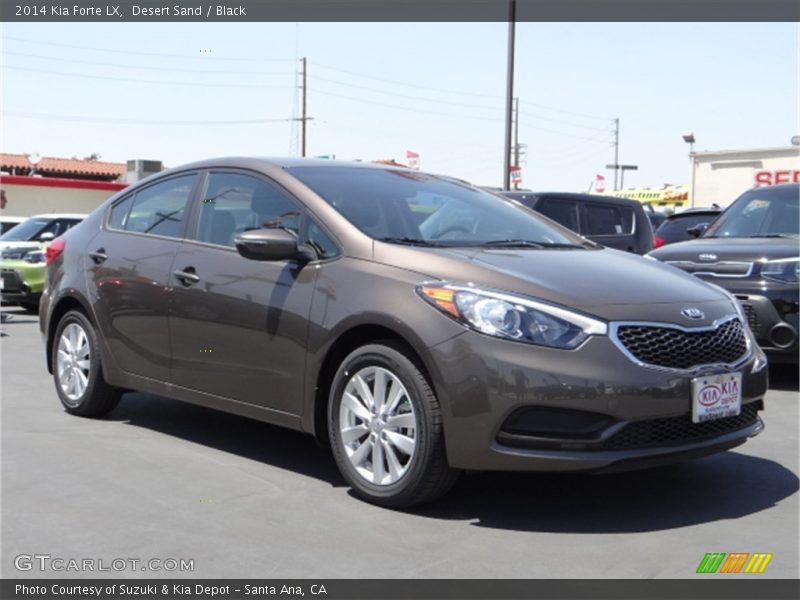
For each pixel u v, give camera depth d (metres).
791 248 7.11
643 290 4.27
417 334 4.04
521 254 4.58
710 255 7.34
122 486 4.58
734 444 4.26
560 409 3.86
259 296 4.77
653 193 39.53
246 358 4.85
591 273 4.37
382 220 4.79
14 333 11.08
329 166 5.29
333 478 4.75
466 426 3.93
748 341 4.48
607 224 11.55
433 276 4.20
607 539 3.89
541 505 4.33
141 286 5.51
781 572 3.55
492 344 3.91
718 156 33.06
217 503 4.32
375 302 4.24
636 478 4.81
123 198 6.12
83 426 5.87
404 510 4.23
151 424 5.93
